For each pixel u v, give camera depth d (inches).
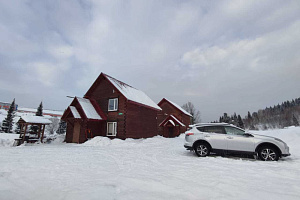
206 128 324.5
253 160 273.4
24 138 584.7
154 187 140.6
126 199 116.5
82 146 495.8
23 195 123.5
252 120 2977.4
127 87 823.1
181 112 1231.5
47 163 233.1
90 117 622.8
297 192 133.3
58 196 121.1
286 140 495.5
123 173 184.9
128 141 580.1
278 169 207.3
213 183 152.3
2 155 293.4
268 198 121.1
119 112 659.4
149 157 293.7
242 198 120.3
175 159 276.2
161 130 1253.7
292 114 2474.2
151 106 796.0
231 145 289.9
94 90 766.5
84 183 149.2
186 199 118.1
